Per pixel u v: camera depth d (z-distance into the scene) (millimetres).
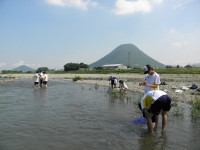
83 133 4973
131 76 44812
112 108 8375
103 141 4457
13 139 4398
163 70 60219
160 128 5656
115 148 4070
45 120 6098
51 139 4469
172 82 24875
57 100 10258
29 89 16266
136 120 6148
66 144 4203
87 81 28625
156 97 5152
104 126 5664
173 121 6480
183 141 4594
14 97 11133
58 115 6809
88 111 7645
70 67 119625
